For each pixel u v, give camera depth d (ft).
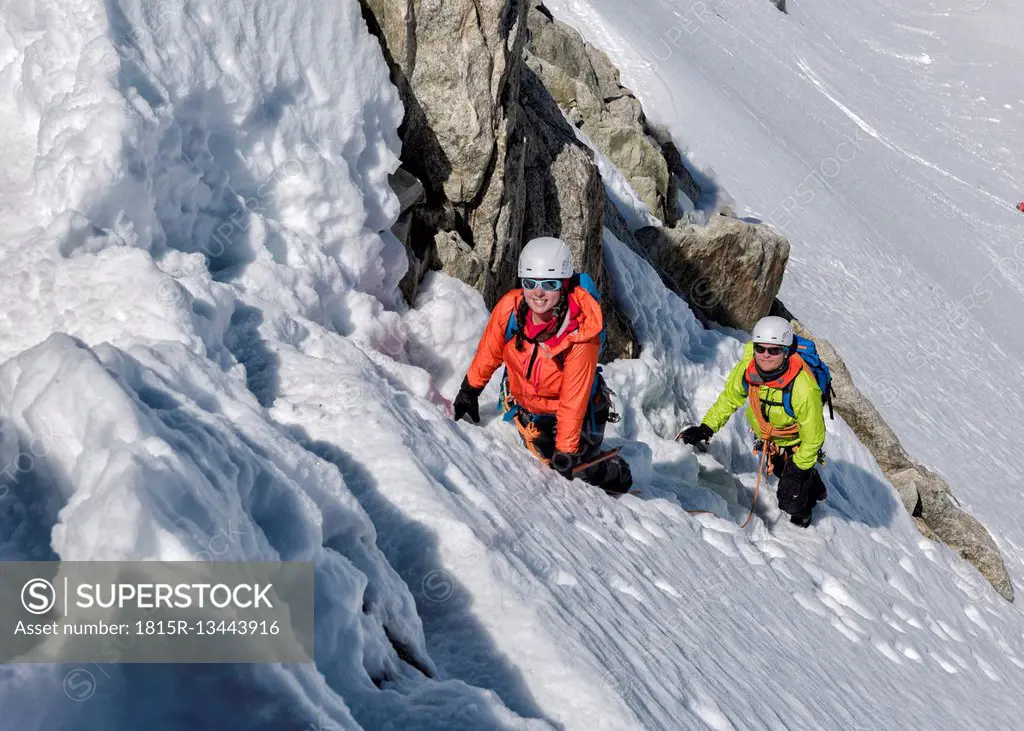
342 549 7.86
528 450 14.30
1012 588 33.30
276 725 5.25
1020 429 56.80
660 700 8.57
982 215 107.76
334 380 10.69
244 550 6.00
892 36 165.78
